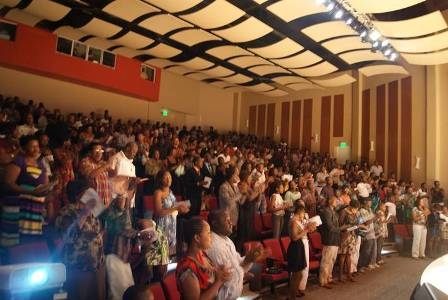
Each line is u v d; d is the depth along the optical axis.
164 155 9.70
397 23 7.75
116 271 3.30
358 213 6.89
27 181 3.36
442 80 11.11
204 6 7.70
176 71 14.01
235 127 17.91
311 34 8.98
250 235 6.31
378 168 12.25
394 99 12.34
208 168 8.00
